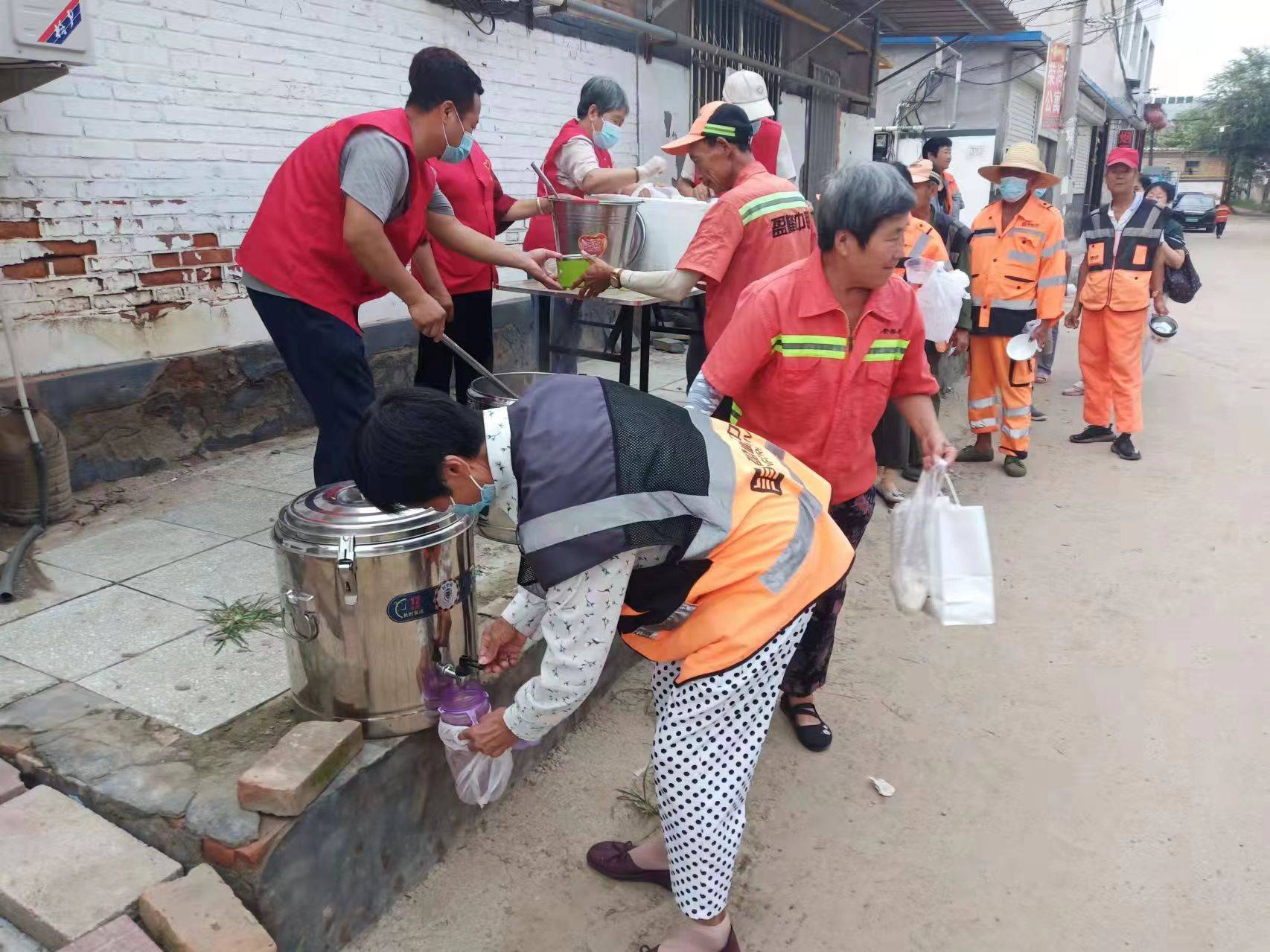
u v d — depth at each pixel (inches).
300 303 122.5
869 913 96.0
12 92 125.7
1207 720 128.6
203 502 154.1
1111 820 109.4
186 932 72.2
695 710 74.2
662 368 269.3
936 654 146.8
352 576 84.0
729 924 86.1
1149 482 225.6
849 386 98.6
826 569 76.4
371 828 89.0
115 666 103.9
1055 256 214.8
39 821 82.1
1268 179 2119.8
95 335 155.7
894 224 87.9
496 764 94.1
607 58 282.7
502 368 258.1
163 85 161.0
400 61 210.2
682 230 163.6
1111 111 1026.7
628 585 69.0
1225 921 94.7
